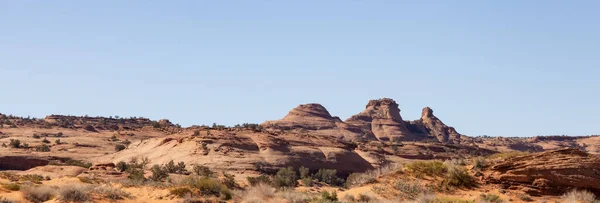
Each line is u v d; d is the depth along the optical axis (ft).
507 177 144.05
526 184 142.31
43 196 118.93
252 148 422.00
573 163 143.43
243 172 366.02
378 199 132.57
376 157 498.28
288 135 485.15
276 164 395.34
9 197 115.85
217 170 365.20
